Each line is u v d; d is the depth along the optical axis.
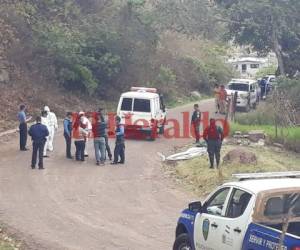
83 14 45.28
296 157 24.25
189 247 10.73
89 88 40.75
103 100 42.88
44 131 21.58
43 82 38.59
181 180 20.47
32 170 21.38
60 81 39.72
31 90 36.88
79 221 15.55
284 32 39.81
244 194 9.30
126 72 44.59
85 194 18.39
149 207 17.08
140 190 19.08
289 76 42.78
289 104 31.16
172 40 57.44
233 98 36.28
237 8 40.25
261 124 31.27
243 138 27.47
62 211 16.45
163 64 53.72
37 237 14.11
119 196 18.28
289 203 9.03
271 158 23.05
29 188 18.88
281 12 38.75
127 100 28.67
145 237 14.19
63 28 40.81
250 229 8.86
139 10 45.41
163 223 15.44
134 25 44.28
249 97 40.84
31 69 38.62
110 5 44.84
